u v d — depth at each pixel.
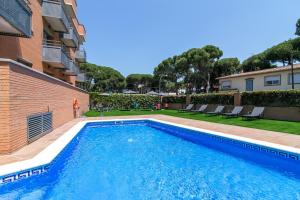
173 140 12.27
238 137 9.96
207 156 9.02
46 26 17.61
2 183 5.22
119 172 7.04
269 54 37.91
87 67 66.44
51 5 16.55
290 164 7.38
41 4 16.08
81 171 7.12
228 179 6.49
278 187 5.91
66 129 12.39
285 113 15.67
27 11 10.67
